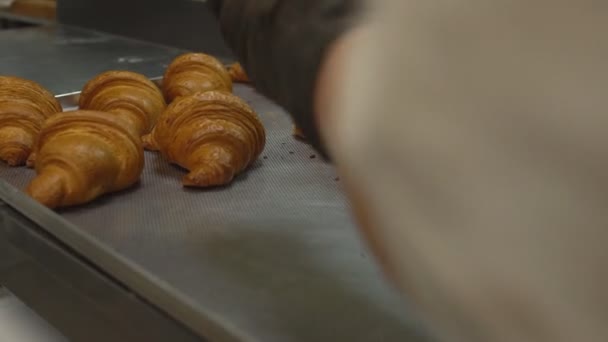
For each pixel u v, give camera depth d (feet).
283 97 1.94
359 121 1.38
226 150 4.06
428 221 1.31
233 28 2.21
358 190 1.38
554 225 1.18
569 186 1.17
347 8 1.68
